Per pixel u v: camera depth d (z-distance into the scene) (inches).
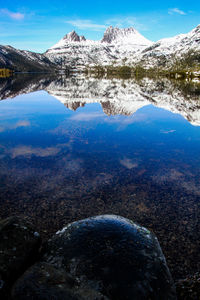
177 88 1964.8
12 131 623.5
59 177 362.3
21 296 103.9
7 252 138.5
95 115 863.1
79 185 338.3
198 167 401.7
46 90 1695.4
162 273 153.0
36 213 270.5
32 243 155.1
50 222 254.2
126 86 2222.0
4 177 359.9
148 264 154.7
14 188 327.6
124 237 178.7
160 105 1074.1
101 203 293.3
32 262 151.6
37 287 109.2
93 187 333.1
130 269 148.3
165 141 551.5
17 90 1660.9
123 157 448.1
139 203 293.7
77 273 145.3
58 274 125.6
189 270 188.9
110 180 354.6
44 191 320.2
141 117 833.5
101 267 149.4
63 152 473.1
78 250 166.2
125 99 1278.3
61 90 1729.8
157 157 448.8
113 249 164.7
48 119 784.3
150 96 1414.9
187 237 231.5
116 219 207.0
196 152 475.2
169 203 293.6
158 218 263.7
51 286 112.1
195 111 931.3
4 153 461.4
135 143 536.7
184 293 162.4
